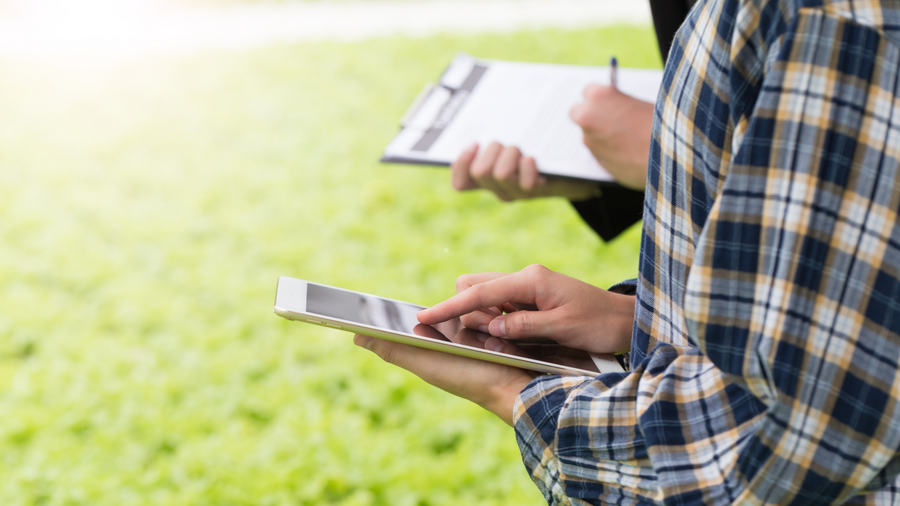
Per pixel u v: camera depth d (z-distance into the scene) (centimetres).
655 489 88
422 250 502
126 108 763
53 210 562
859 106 71
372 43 944
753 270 76
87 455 327
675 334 96
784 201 74
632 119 170
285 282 118
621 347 116
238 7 1088
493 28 991
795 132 73
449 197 570
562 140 194
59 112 750
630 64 844
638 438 90
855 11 71
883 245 72
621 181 178
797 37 72
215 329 418
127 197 587
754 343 76
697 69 85
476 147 191
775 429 76
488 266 480
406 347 117
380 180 605
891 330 73
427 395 360
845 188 72
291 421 344
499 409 113
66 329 422
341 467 317
